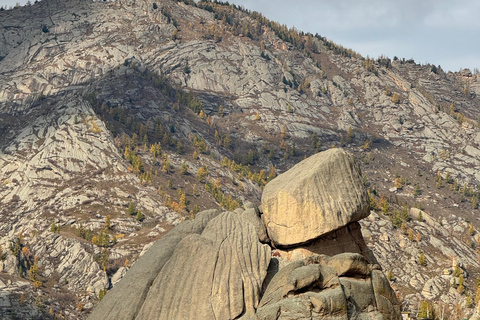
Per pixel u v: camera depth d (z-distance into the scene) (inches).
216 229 959.0
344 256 911.0
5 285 6584.6
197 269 901.8
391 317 924.0
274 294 876.0
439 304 6348.4
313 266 865.5
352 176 981.2
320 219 946.1
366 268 917.8
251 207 1067.3
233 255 920.9
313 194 956.6
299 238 951.0
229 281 891.4
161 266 943.0
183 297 882.1
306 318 804.0
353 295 890.1
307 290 857.5
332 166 976.9
